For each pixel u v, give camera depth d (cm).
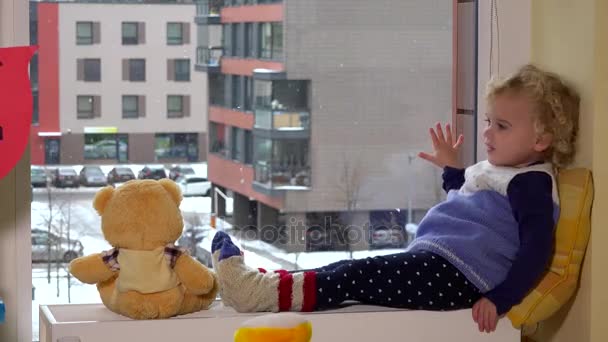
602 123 195
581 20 197
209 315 184
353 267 190
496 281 191
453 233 195
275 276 188
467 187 202
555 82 197
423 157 216
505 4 223
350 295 189
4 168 167
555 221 195
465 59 228
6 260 202
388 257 192
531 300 192
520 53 225
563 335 206
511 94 195
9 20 198
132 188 179
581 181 195
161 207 178
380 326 186
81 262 180
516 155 196
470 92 229
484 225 194
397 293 189
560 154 198
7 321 203
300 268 225
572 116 198
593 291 196
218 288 190
